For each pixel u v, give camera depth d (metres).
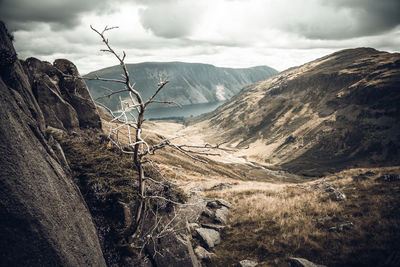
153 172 10.68
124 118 5.45
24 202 4.59
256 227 12.00
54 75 12.05
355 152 192.75
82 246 5.80
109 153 10.05
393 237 9.13
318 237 10.29
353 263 8.48
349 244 9.47
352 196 14.05
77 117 11.76
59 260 4.94
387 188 14.12
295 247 9.86
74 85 12.50
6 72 6.13
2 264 4.25
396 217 10.51
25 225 4.54
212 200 15.07
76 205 6.41
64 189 6.10
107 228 7.37
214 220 12.73
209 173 72.00
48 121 10.12
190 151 5.45
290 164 195.38
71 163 8.52
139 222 7.43
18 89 6.66
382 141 188.75
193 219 12.02
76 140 10.16
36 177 5.08
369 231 9.98
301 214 12.54
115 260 7.04
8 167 4.48
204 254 9.77
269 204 14.56
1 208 4.29
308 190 17.58
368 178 17.31
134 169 9.76
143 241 7.86
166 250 8.10
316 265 8.45
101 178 8.32
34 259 4.60
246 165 175.88
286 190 18.48
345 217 11.45
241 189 20.45
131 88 5.81
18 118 5.23
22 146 4.96
